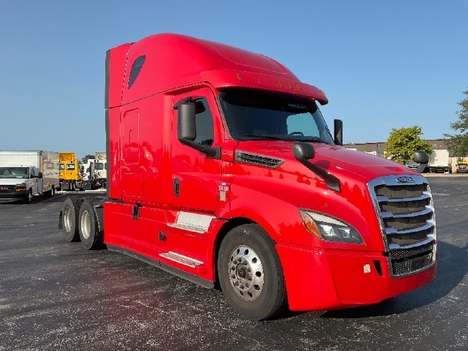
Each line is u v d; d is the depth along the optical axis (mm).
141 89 6590
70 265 7242
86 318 4621
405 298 5344
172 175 5777
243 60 5918
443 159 70438
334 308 3980
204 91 5391
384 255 4051
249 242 4504
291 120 5699
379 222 4051
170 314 4738
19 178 22703
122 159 7086
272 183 4516
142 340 4039
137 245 6691
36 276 6477
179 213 5699
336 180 4172
